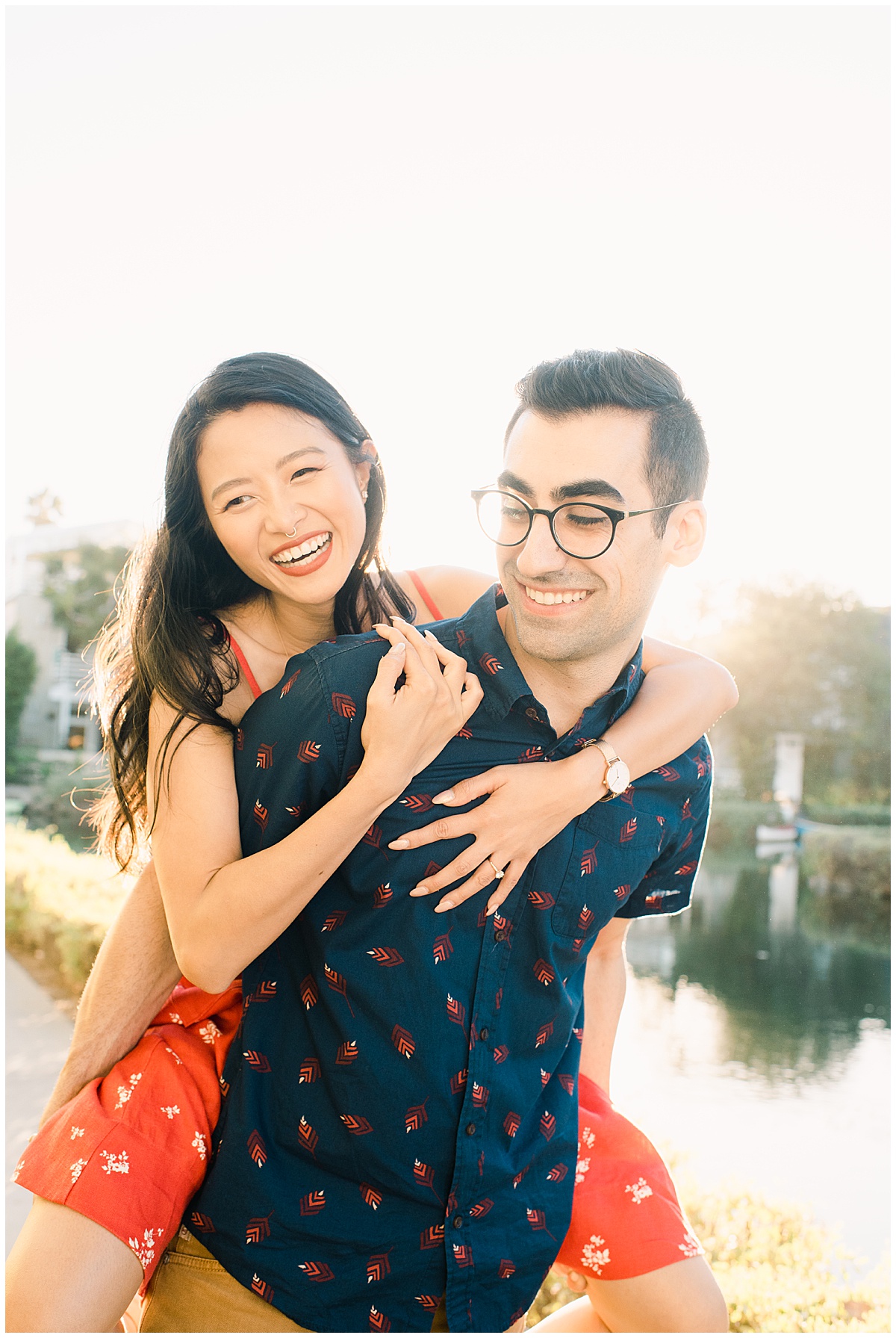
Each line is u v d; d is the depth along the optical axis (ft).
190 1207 5.75
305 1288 5.38
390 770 5.15
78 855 47.37
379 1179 5.44
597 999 7.52
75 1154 5.58
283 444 6.31
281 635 7.11
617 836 6.04
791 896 69.10
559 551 5.35
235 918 5.32
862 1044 35.94
